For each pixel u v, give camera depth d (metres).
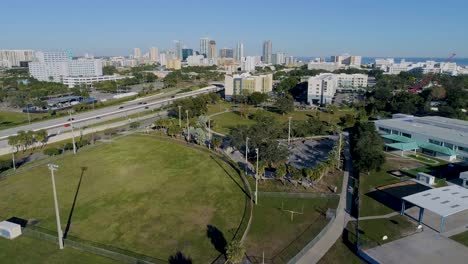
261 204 66.25
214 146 103.75
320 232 54.97
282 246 51.50
